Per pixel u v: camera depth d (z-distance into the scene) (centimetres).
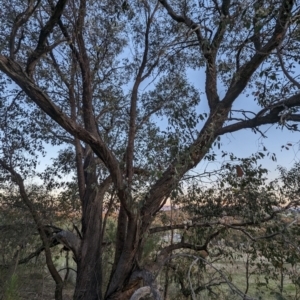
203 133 624
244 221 731
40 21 805
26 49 741
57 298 909
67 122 588
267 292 923
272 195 741
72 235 891
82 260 853
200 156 620
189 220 791
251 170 690
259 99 677
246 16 524
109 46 968
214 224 730
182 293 799
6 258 863
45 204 1162
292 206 727
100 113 995
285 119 590
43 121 1041
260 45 674
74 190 1118
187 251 848
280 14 520
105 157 634
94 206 883
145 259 761
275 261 744
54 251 1091
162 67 923
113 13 775
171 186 623
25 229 911
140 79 845
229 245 777
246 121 655
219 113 668
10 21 775
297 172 838
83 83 780
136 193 737
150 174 619
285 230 661
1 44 632
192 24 750
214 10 725
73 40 770
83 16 761
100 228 881
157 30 915
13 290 599
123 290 702
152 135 905
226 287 895
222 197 750
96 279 841
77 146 975
